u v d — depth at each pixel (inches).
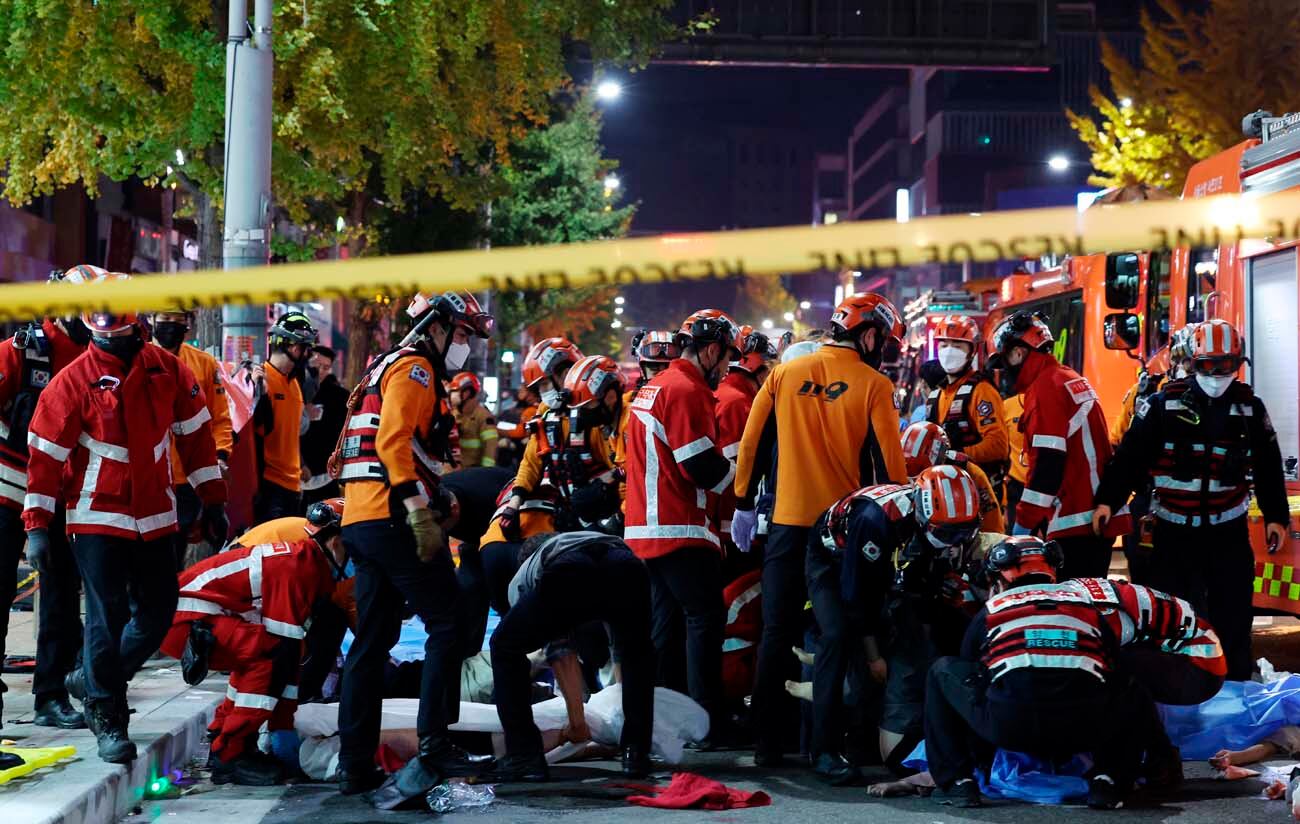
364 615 239.6
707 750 280.7
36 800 199.9
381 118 639.8
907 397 905.5
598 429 319.9
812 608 270.2
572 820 222.8
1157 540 312.3
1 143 628.4
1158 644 229.8
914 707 254.7
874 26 1143.6
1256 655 397.4
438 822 221.9
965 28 1160.2
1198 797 234.7
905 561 243.4
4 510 250.5
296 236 1140.5
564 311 1814.7
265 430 374.9
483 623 320.5
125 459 233.1
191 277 104.7
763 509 290.7
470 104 671.8
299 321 378.6
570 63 837.2
